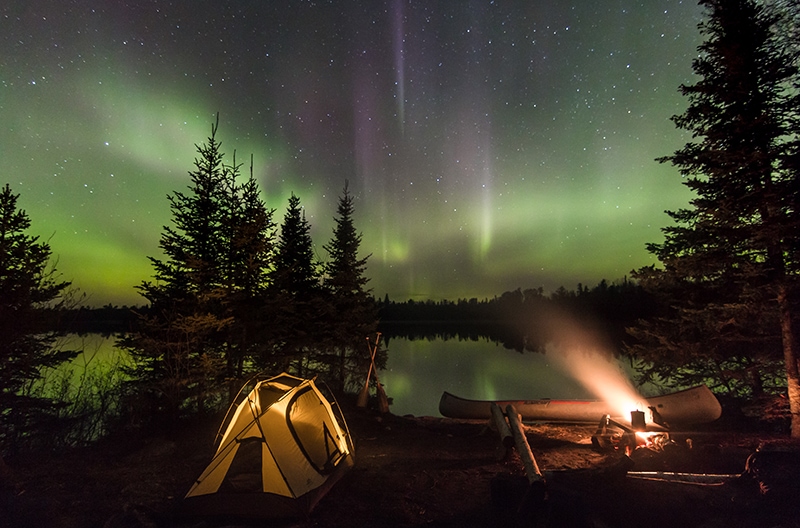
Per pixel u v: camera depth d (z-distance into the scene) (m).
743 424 9.04
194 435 8.53
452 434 9.40
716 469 5.83
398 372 26.88
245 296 10.20
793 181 7.29
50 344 8.76
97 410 9.78
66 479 6.11
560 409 10.22
